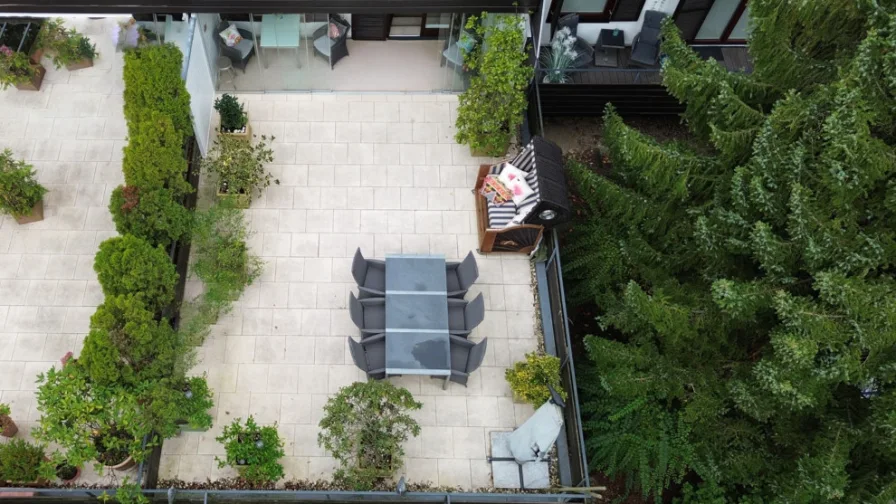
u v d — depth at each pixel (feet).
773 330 37.04
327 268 46.78
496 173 48.49
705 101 41.91
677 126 61.72
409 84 54.80
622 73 56.85
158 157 41.57
